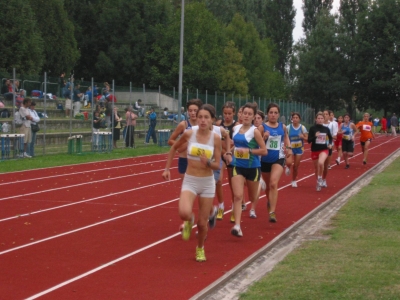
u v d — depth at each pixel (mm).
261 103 46062
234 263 8070
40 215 11641
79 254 8492
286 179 19047
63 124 27719
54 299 6398
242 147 9844
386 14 65938
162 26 56062
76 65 57875
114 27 56594
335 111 71562
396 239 9305
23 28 40375
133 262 8070
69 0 56969
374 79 66562
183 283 7059
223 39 55125
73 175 18594
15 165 20344
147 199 13938
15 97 22781
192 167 7926
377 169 22922
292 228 10539
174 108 36031
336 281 6844
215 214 9336
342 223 10891
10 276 7297
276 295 6332
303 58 68750
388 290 6473
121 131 32094
